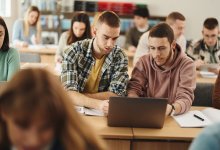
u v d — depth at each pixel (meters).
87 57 2.17
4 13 5.76
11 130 0.76
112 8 5.70
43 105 0.75
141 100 1.79
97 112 2.04
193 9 5.88
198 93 2.70
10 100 0.75
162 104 1.80
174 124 1.95
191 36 5.88
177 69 2.19
